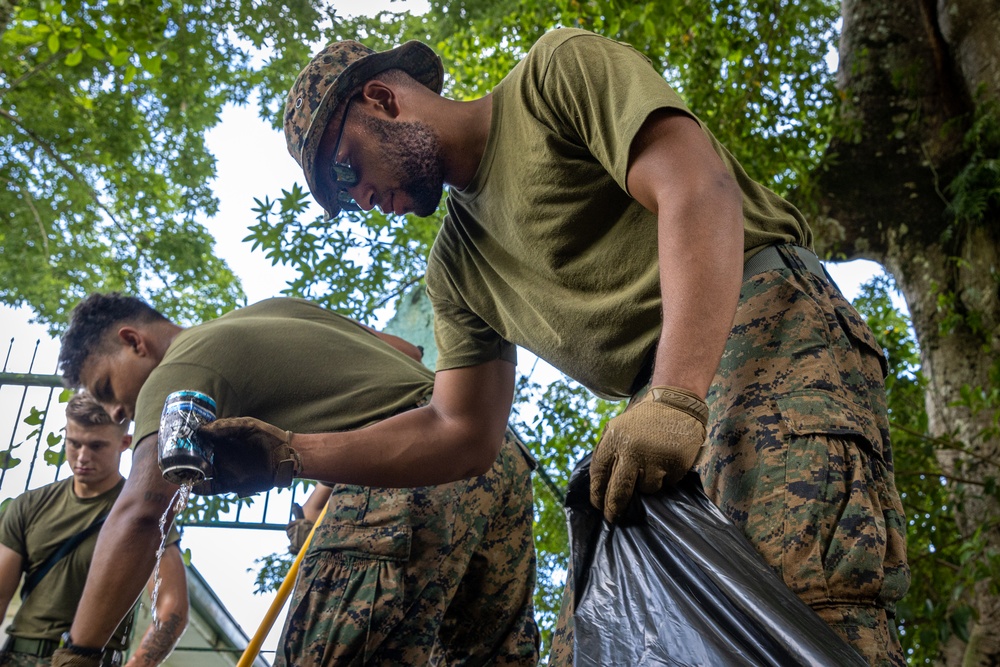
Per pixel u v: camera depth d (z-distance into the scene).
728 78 8.08
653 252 1.75
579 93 1.71
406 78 2.01
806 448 1.40
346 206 2.16
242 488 1.95
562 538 7.15
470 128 1.95
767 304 1.57
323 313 2.79
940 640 5.14
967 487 6.20
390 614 2.31
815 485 1.38
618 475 1.30
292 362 2.48
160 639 3.24
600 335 1.81
